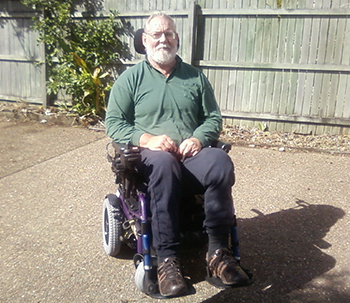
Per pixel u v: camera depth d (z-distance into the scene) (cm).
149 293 247
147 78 290
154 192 248
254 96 664
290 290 272
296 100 646
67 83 723
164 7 682
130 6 707
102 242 339
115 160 270
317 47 623
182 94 289
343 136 633
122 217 300
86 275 292
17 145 613
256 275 288
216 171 253
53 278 289
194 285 278
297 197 427
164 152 258
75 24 750
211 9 654
